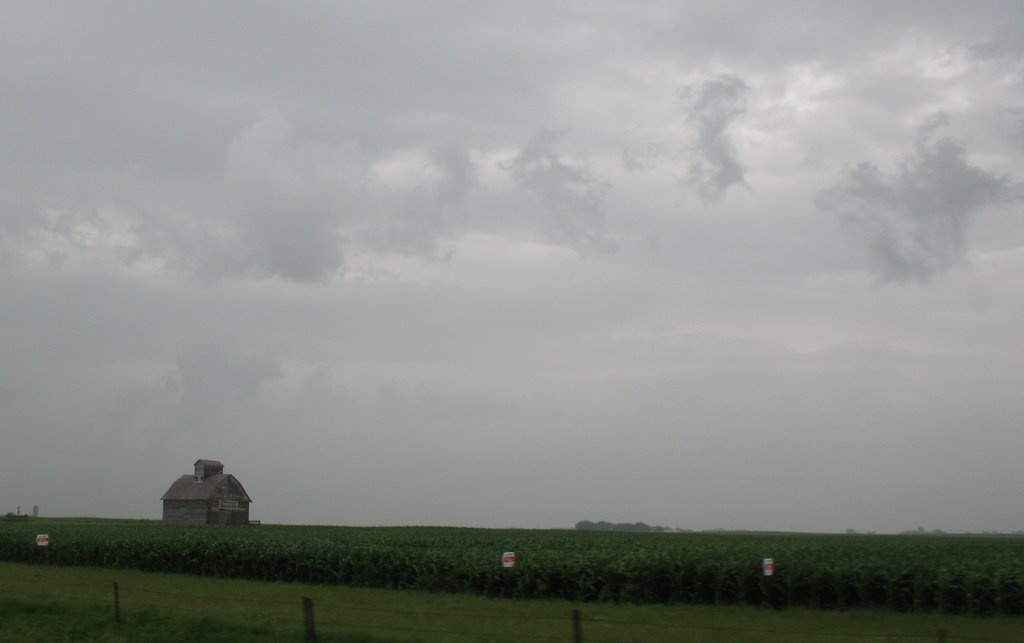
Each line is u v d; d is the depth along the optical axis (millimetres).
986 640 22547
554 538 64375
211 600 32188
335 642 22734
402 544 47219
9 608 29516
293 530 79500
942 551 44438
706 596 30875
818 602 29125
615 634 23734
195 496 108938
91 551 49281
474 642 22312
